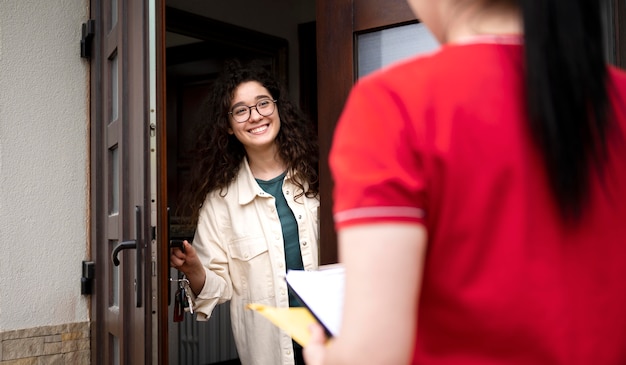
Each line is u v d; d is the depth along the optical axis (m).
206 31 4.30
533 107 0.72
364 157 0.72
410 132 0.72
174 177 4.47
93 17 3.21
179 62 4.54
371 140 0.73
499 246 0.71
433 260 0.73
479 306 0.72
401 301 0.68
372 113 0.74
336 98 2.14
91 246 3.21
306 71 4.70
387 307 0.68
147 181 2.41
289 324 0.89
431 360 0.75
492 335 0.72
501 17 0.78
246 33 4.47
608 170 0.74
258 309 0.95
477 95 0.73
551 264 0.72
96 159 3.11
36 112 3.09
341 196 0.72
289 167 2.65
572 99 0.71
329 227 2.17
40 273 3.08
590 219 0.73
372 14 2.07
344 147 0.74
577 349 0.72
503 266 0.71
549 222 0.72
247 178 2.65
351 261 0.70
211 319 4.39
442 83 0.74
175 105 4.52
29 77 3.08
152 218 2.40
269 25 4.61
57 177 3.15
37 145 3.09
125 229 2.63
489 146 0.72
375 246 0.69
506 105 0.73
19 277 3.02
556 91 0.71
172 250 2.51
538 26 0.72
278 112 2.67
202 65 4.50
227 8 4.40
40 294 3.08
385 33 2.06
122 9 2.67
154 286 2.38
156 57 2.42
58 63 3.17
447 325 0.73
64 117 3.18
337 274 0.99
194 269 2.53
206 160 2.69
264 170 2.68
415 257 0.70
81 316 3.20
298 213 2.59
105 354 3.01
